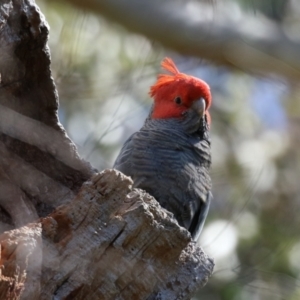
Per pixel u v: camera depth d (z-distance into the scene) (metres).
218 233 13.99
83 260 7.19
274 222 15.58
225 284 14.30
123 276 7.36
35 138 8.41
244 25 10.47
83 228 7.23
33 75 8.20
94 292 7.29
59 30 14.58
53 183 8.62
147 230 7.33
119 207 7.32
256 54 10.07
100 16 11.18
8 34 7.75
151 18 10.46
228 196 15.49
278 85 10.34
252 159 16.09
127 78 15.07
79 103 15.05
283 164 16.34
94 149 13.05
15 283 6.74
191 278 7.84
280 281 14.64
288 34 10.62
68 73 14.58
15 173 8.37
